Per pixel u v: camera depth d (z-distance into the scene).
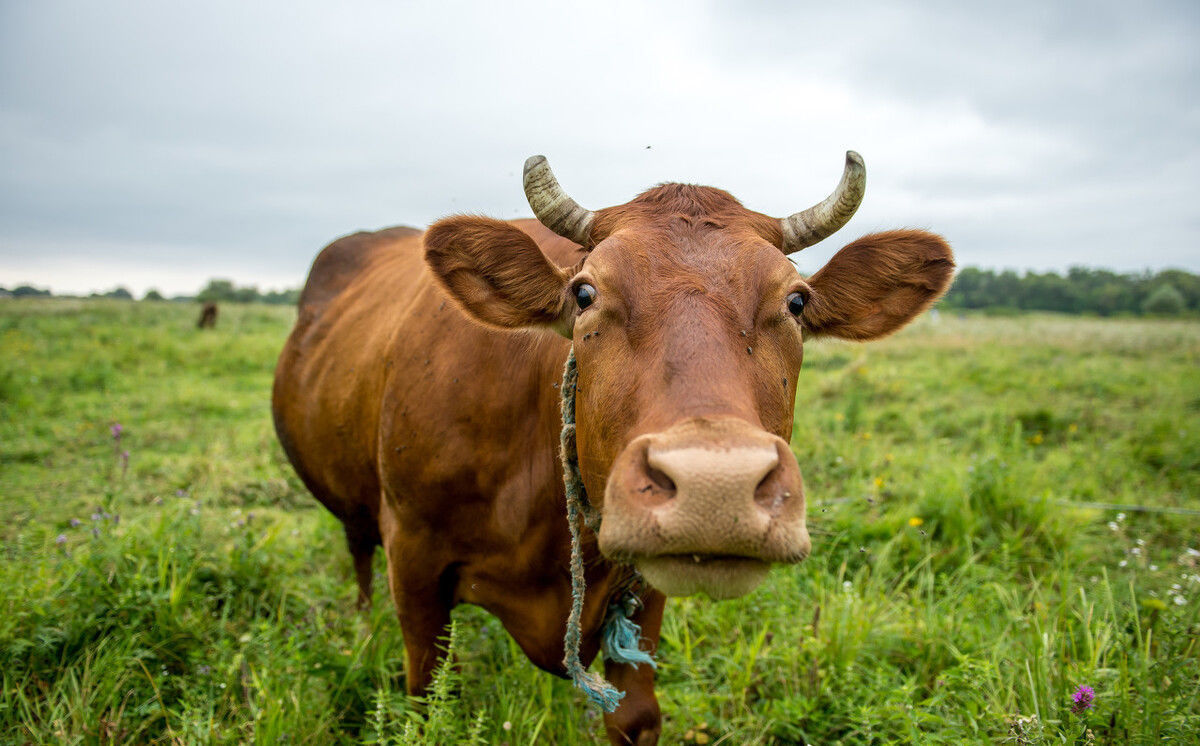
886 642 3.69
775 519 1.73
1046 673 3.05
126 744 2.96
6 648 3.24
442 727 2.71
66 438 8.05
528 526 2.86
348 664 3.38
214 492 6.11
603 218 2.55
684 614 4.04
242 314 29.33
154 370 12.97
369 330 3.93
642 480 1.79
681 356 1.95
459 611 4.11
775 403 2.12
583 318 2.25
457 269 2.62
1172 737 2.58
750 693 3.58
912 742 2.75
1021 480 5.72
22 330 18.34
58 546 4.09
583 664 3.01
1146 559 4.73
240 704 3.20
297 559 4.66
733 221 2.40
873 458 6.53
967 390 10.51
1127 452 7.24
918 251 2.76
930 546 4.81
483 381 2.92
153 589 3.84
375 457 3.56
